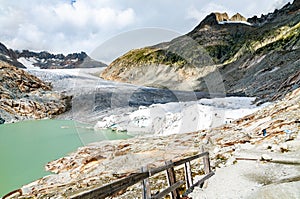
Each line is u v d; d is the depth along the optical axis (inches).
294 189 164.7
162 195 163.5
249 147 302.0
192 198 187.5
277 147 277.0
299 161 230.8
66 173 297.7
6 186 295.9
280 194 163.3
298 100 446.3
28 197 243.6
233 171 231.8
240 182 205.6
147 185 153.0
